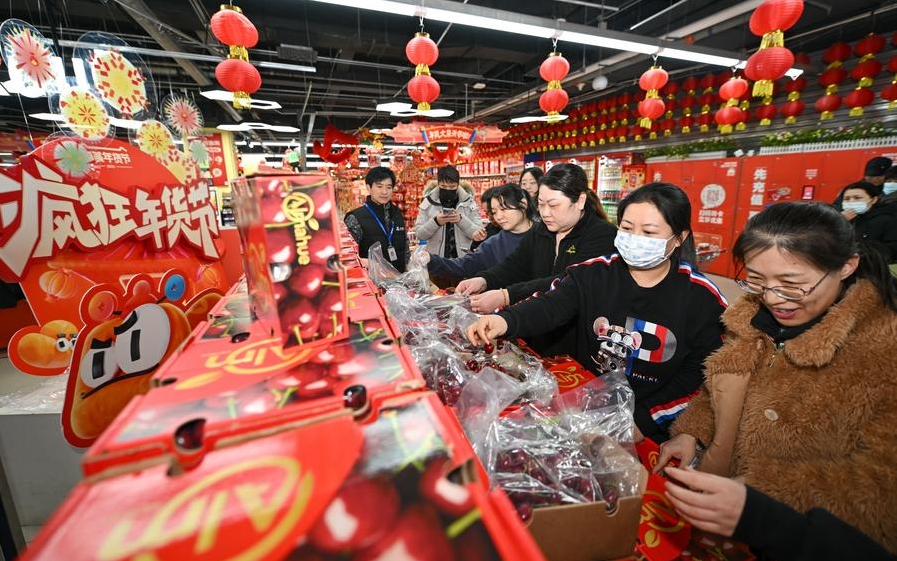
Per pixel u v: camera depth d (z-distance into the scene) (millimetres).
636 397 1310
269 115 13008
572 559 594
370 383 507
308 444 402
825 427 806
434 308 1506
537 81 8750
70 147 1097
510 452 709
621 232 1217
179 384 513
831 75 4949
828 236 756
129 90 1414
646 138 9039
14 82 1192
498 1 6016
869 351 770
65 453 1240
